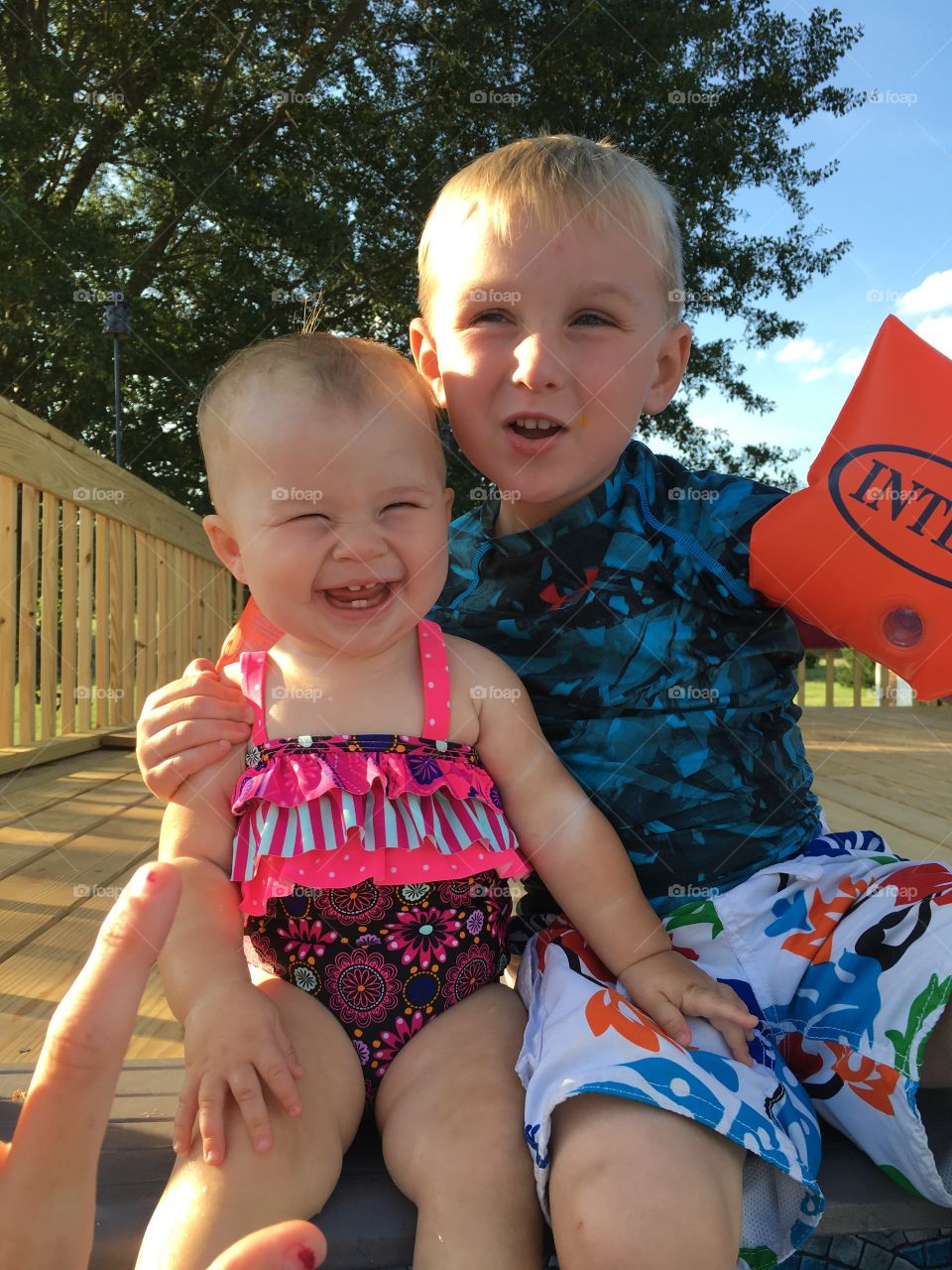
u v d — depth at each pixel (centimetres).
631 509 128
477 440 123
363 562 106
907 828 274
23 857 233
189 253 1009
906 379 115
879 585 114
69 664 425
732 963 112
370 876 104
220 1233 83
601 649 124
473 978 109
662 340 129
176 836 108
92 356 878
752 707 126
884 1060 98
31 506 379
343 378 108
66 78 890
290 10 965
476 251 120
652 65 980
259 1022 93
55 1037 73
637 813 121
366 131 984
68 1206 73
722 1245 80
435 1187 88
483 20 957
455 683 114
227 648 122
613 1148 83
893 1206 95
